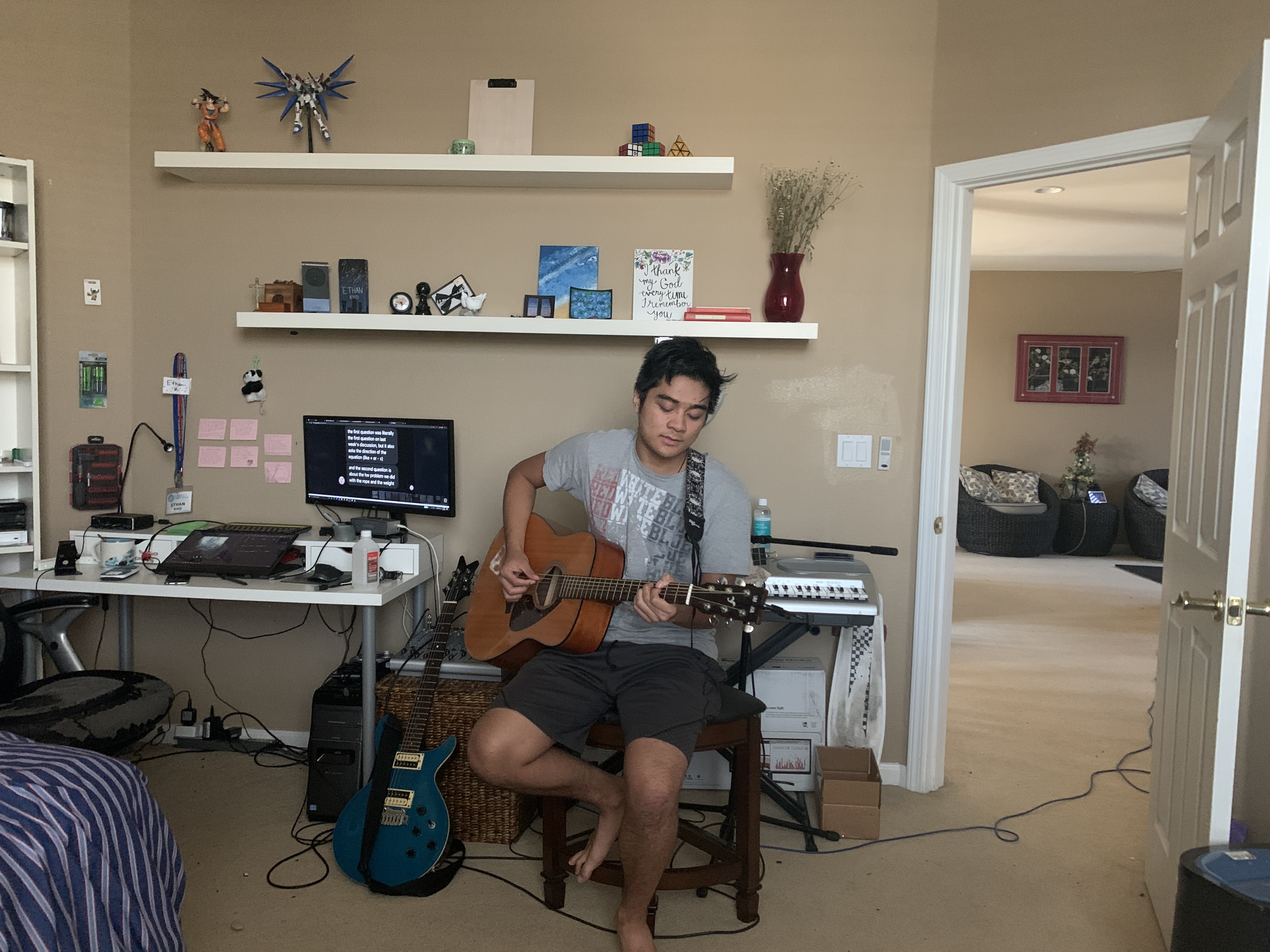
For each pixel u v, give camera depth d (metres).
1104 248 7.42
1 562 2.90
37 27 2.96
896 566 2.95
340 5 3.01
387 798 2.23
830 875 2.35
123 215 3.09
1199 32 2.30
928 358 2.86
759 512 2.85
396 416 3.07
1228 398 1.74
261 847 2.42
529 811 2.60
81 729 2.14
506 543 2.23
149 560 2.79
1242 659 1.77
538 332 2.84
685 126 2.94
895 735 2.96
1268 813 2.04
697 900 2.22
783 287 2.83
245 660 3.16
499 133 2.94
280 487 3.12
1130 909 2.21
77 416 3.05
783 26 2.90
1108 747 3.30
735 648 2.94
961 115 2.78
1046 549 7.97
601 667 2.07
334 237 3.06
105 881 1.48
